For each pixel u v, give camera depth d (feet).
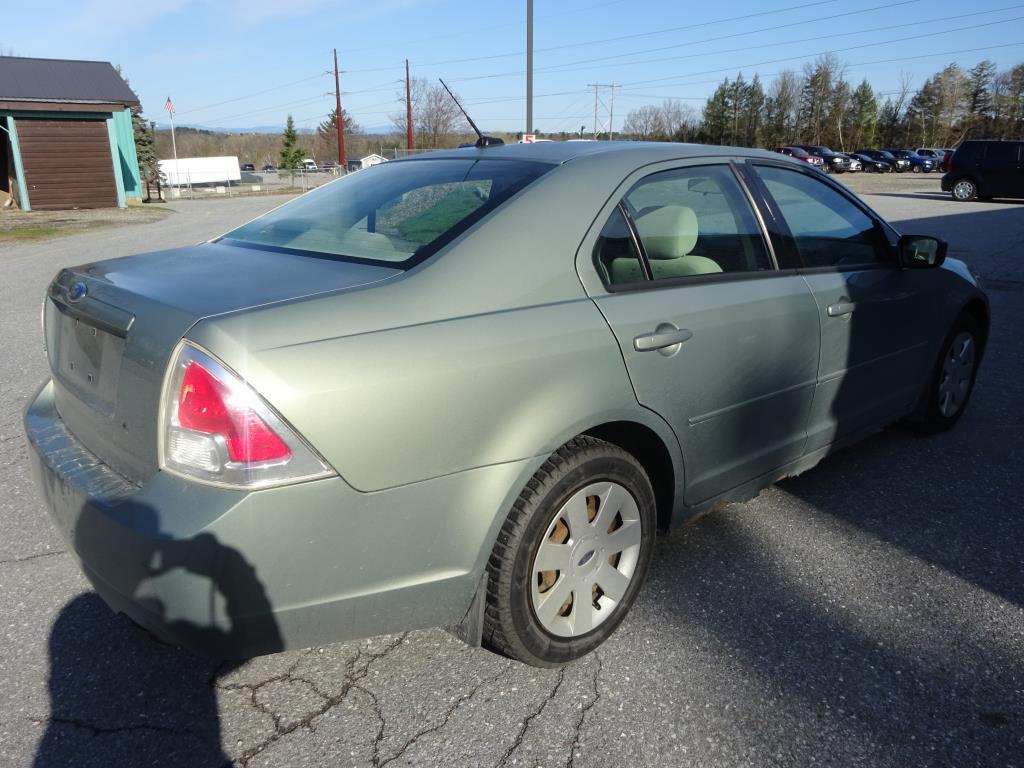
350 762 6.59
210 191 142.92
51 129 76.48
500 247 7.34
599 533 7.77
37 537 10.25
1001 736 6.95
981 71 268.82
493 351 6.79
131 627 8.39
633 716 7.14
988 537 10.50
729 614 8.72
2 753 6.63
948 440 13.97
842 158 149.89
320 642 6.47
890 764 6.63
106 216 70.64
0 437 13.66
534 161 8.63
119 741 6.80
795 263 10.14
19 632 8.28
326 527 6.08
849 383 11.09
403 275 6.96
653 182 8.77
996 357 19.52
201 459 5.83
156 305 6.43
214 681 7.59
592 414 7.39
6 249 43.24
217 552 5.70
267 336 5.98
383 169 10.21
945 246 11.16
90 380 7.14
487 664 7.88
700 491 9.05
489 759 6.63
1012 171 68.54
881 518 11.03
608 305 7.77
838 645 8.18
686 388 8.37
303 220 9.08
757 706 7.28
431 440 6.44
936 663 7.91
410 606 6.73
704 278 8.89
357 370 6.13
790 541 10.37
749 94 286.87
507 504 6.95
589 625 7.86
